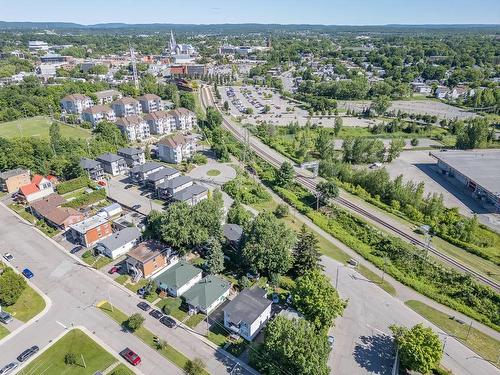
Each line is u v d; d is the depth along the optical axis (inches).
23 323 2834.6
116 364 2491.4
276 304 3043.8
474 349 2669.8
